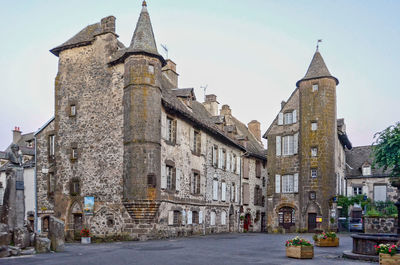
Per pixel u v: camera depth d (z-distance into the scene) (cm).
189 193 2517
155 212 2062
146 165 2042
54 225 1456
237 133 3791
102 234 2131
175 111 2344
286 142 3366
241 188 3481
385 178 3741
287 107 3425
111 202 2130
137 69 2109
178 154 2386
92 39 2336
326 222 3027
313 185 3106
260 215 3847
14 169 1405
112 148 2173
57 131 2397
